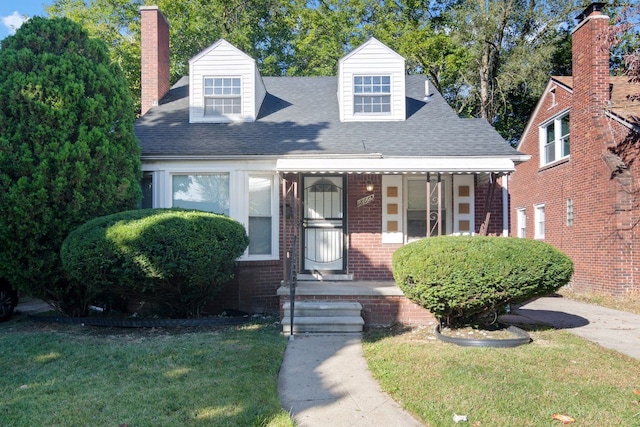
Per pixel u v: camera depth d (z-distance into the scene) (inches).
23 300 513.0
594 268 519.5
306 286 357.7
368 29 996.6
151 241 288.5
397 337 285.0
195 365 224.8
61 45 346.0
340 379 209.5
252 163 403.2
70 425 156.6
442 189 429.7
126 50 844.6
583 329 321.1
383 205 424.8
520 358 231.9
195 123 463.2
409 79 575.8
